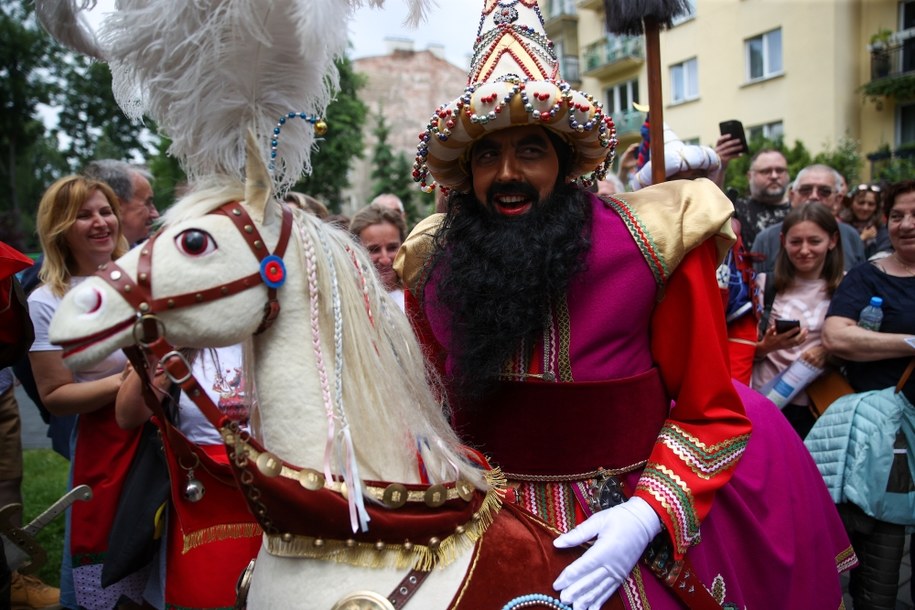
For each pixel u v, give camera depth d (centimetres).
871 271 268
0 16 1867
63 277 229
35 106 2061
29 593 295
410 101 2769
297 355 111
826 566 175
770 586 159
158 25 102
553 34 1673
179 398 188
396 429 118
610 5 196
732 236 139
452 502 118
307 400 111
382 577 111
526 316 134
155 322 99
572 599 118
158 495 190
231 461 103
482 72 142
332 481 109
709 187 144
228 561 188
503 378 141
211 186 111
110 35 105
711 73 1454
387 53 2756
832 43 1342
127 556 187
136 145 1966
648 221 140
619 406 140
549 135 139
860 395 254
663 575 136
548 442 140
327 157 1905
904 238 259
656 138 198
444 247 150
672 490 132
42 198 231
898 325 254
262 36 104
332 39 104
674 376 147
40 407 265
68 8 107
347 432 108
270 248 109
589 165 149
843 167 1223
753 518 157
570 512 140
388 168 2344
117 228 239
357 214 300
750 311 263
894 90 1308
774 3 1371
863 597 249
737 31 1412
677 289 142
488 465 136
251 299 106
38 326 215
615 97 1608
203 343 104
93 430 212
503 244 134
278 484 104
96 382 207
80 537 212
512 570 119
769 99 1402
